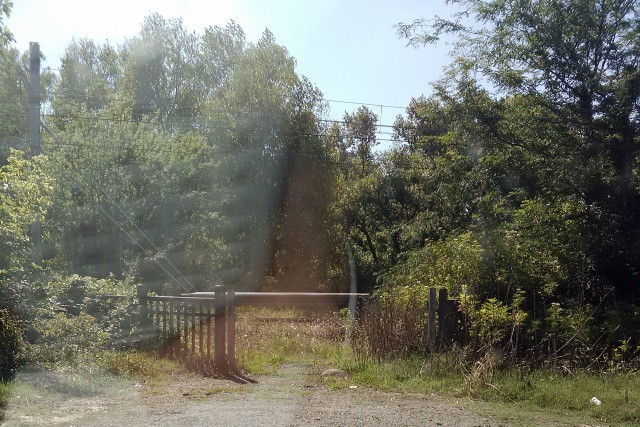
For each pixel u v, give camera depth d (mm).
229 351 9023
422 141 17438
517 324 8883
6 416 6281
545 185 13109
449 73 14953
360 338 9859
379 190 30094
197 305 9555
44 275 10742
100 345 9289
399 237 28312
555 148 13281
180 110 40000
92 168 24828
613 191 12203
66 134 25547
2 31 13445
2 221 9461
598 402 7098
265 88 31188
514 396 7363
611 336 9523
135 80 40469
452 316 9266
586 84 13016
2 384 7461
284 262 31469
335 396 7387
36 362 8383
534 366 8570
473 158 15156
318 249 31000
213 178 28797
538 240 12102
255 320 13938
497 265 11312
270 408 6707
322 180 30844
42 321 9000
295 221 30828
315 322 13406
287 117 30984
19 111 28312
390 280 13250
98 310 10469
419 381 8062
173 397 7289
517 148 14016
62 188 24109
